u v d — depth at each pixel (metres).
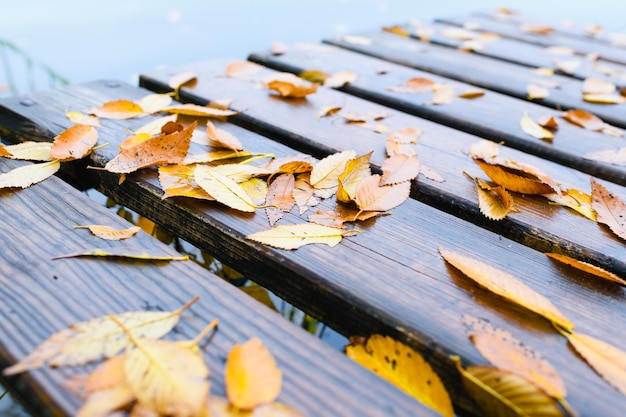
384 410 0.34
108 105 0.61
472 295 0.41
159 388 0.33
